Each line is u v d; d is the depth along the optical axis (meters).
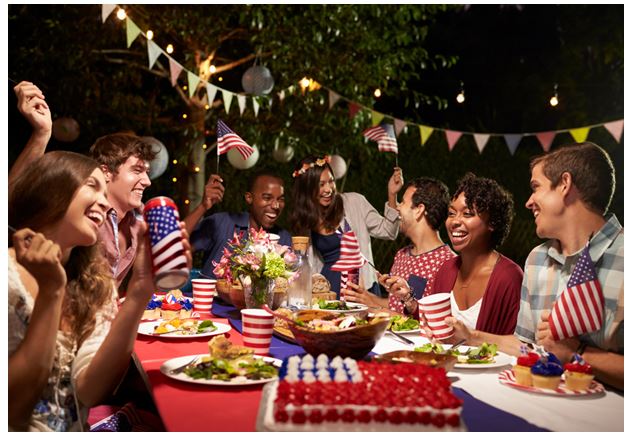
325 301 3.38
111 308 2.33
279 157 7.40
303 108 7.66
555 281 2.53
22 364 1.89
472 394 1.96
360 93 7.75
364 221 4.84
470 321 3.03
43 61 7.25
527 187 8.91
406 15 7.82
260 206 4.49
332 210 4.46
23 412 1.96
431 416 1.59
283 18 7.32
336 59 7.54
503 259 3.06
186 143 7.58
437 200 4.01
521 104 10.66
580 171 2.35
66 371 2.16
